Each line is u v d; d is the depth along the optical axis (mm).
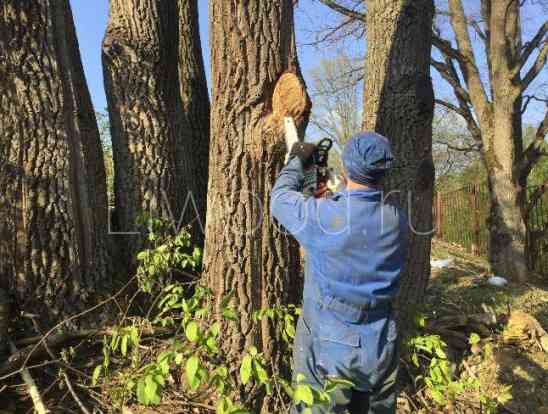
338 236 2424
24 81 3680
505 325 5348
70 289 3816
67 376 3367
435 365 3283
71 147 3881
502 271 9008
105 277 4082
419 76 4398
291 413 2719
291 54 3180
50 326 3744
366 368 2496
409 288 4387
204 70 6492
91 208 4055
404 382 4168
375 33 4645
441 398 3117
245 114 3137
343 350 2479
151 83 4582
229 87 3123
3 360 3363
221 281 3273
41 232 3732
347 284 2457
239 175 3195
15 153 3684
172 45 4754
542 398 4363
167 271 3900
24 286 3707
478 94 9750
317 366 2551
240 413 2381
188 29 6211
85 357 3693
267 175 3213
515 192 9148
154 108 4586
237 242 3232
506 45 9258
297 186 2689
